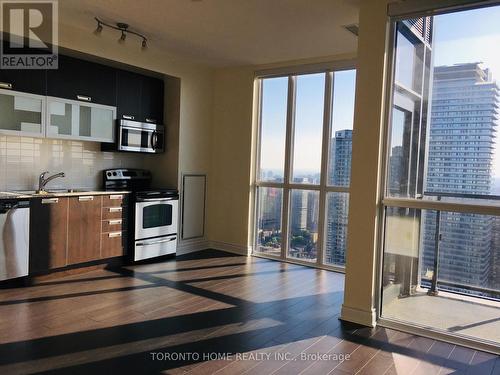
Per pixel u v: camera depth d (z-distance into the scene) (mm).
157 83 5371
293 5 3391
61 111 4270
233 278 4477
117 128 4828
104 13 3701
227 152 5758
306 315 3436
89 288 3951
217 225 5906
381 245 3307
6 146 4215
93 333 2939
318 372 2490
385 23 3164
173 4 3451
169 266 4895
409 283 3246
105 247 4609
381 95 3191
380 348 2859
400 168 3264
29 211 3908
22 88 3932
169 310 3447
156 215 5082
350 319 3336
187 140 5488
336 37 4195
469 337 2971
